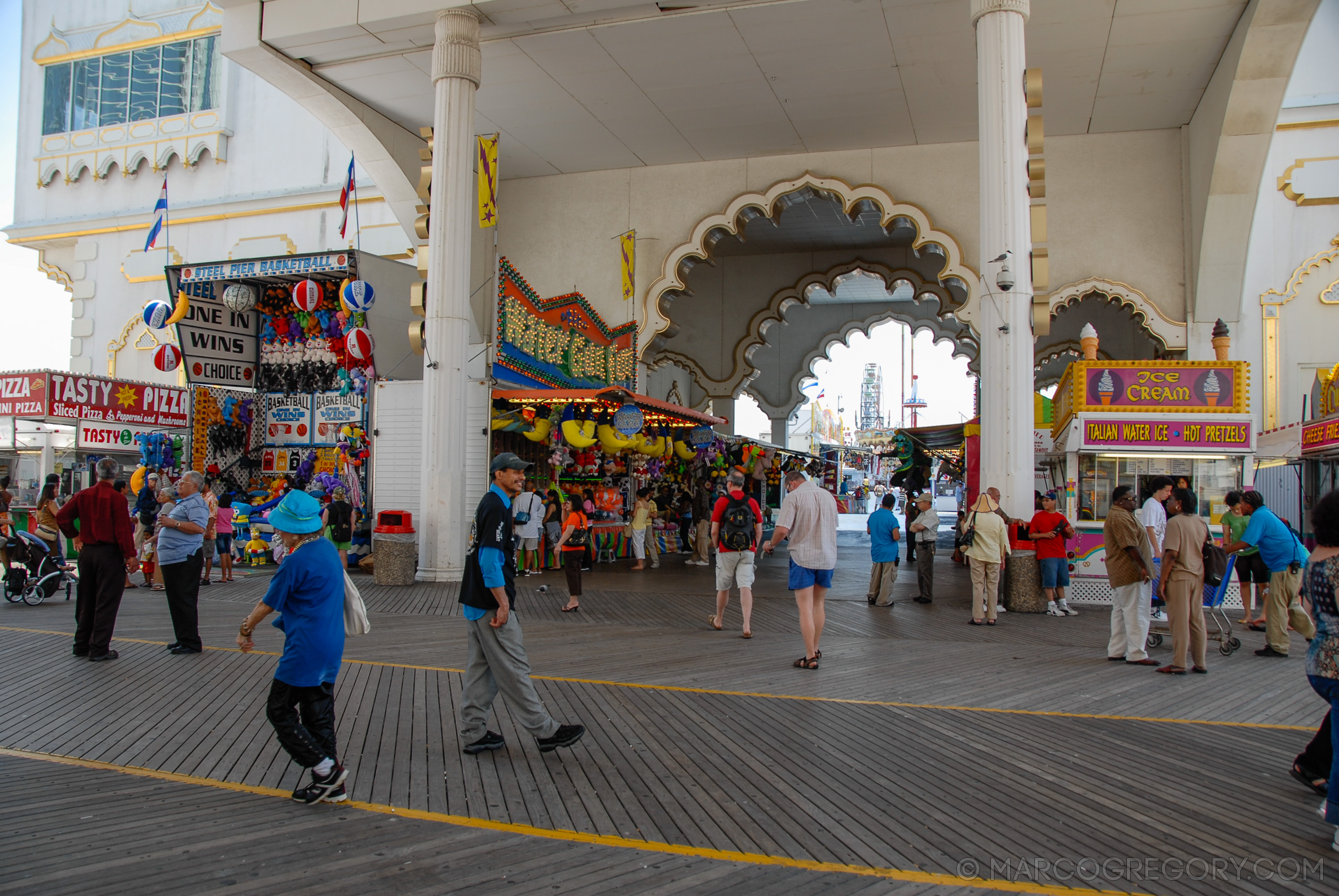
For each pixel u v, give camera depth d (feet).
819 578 23.31
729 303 75.61
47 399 47.44
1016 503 35.01
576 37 42.83
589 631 28.68
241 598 34.63
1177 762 15.56
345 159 69.77
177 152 73.00
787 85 47.14
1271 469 50.21
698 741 16.30
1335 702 11.91
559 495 47.47
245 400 49.96
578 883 10.40
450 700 18.90
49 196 77.00
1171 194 50.78
